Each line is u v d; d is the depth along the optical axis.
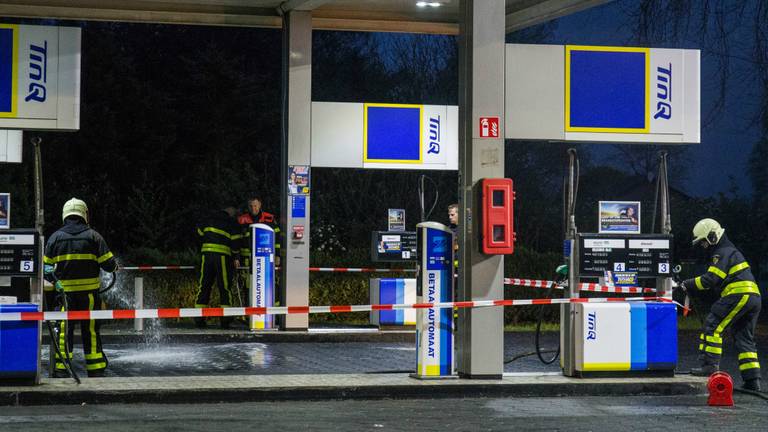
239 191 40.38
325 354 18.81
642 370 14.62
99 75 42.78
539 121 14.85
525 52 14.82
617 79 15.12
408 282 22.03
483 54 14.45
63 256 14.63
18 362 13.12
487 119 14.42
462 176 14.60
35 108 14.47
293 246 21.61
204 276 23.03
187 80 44.88
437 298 14.23
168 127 43.34
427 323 14.20
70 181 39.72
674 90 15.33
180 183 43.12
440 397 13.71
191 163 44.19
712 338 14.81
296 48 21.58
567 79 14.96
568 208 14.88
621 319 14.53
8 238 13.39
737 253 14.84
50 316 13.05
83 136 41.78
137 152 43.00
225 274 23.03
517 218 42.91
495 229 14.22
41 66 14.48
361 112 22.03
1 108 14.39
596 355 14.41
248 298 23.48
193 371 16.12
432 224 14.27
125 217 39.59
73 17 21.81
